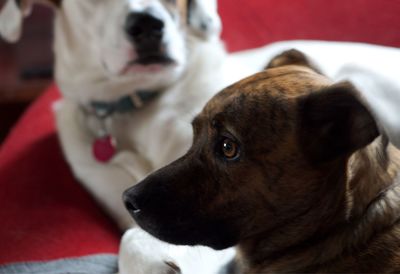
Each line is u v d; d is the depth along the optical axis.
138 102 1.94
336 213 1.22
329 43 2.07
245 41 2.39
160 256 1.43
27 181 1.83
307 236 1.26
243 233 1.26
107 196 1.90
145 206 1.24
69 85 2.00
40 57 3.42
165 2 1.86
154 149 1.92
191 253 1.48
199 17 1.99
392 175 1.24
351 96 1.09
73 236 1.63
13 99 3.19
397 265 1.17
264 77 1.25
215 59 2.04
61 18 1.98
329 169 1.18
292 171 1.18
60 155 2.03
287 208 1.22
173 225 1.24
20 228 1.64
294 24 2.25
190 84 1.96
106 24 1.82
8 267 1.49
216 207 1.23
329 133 1.14
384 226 1.21
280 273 1.29
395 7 1.99
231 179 1.21
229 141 1.20
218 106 1.23
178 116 1.91
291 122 1.16
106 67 1.85
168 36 1.79
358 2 2.09
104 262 1.53
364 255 1.19
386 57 1.90
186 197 1.24
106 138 1.95
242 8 2.39
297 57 1.43
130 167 1.93
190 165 1.25
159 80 1.90
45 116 2.26
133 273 1.43
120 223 1.87
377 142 1.22
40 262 1.51
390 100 1.74
